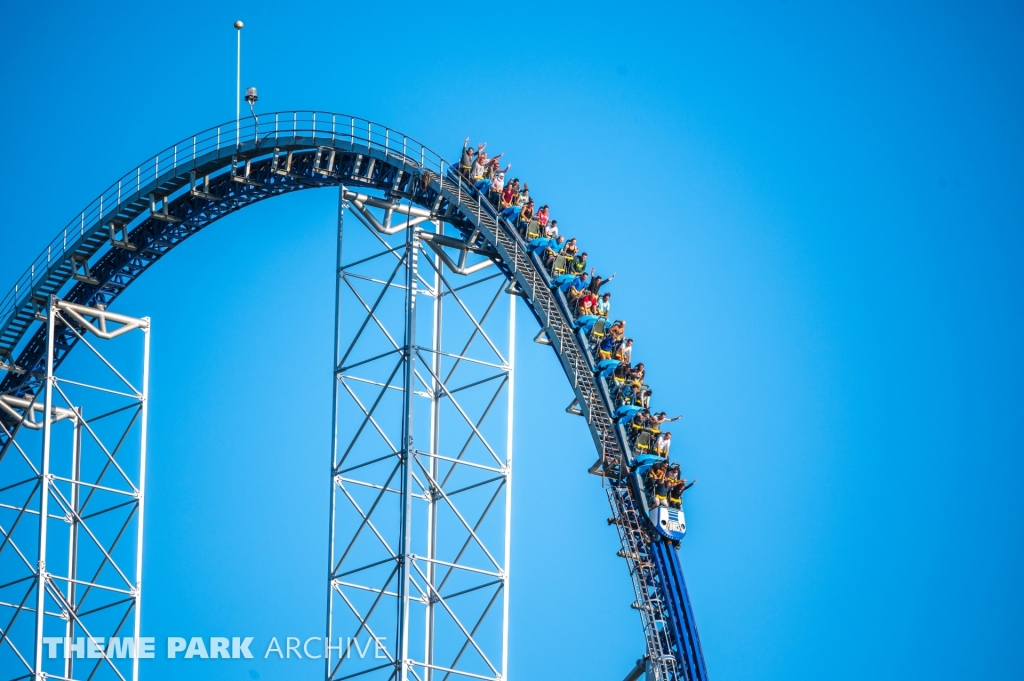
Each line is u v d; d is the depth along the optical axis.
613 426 69.44
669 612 65.50
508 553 66.31
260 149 75.44
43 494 73.62
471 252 75.25
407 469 63.22
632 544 67.12
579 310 71.81
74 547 77.12
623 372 70.69
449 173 73.88
